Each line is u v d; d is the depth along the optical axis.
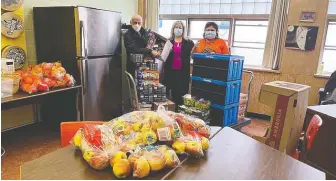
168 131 1.21
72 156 1.22
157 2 5.03
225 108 3.34
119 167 1.02
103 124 1.38
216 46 3.89
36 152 2.88
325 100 3.36
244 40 4.68
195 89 3.64
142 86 3.65
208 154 1.30
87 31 3.20
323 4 3.79
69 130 1.56
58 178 1.03
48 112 3.60
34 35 3.37
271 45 4.27
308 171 1.18
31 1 3.28
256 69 4.39
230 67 3.22
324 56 4.17
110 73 3.84
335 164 2.29
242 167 1.18
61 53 3.25
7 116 3.29
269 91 2.48
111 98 3.94
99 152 1.10
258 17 4.40
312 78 4.03
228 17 4.67
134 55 3.86
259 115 4.54
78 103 3.28
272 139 2.49
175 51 4.10
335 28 4.00
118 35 3.95
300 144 2.61
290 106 2.34
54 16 3.16
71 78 3.04
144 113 1.38
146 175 1.05
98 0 4.25
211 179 1.07
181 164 1.18
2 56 2.93
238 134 1.59
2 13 2.90
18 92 2.59
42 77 2.80
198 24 5.00
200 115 3.31
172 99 4.30
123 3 4.82
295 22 4.00
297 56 4.07
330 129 2.30
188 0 4.94
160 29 5.33
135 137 1.23
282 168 1.19
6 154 2.81
